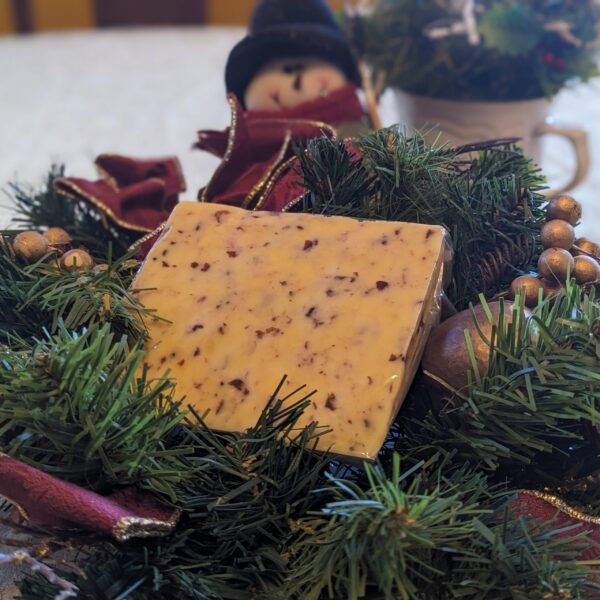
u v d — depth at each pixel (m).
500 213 0.36
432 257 0.32
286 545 0.28
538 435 0.30
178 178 0.47
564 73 0.59
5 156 0.79
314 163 0.35
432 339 0.31
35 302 0.33
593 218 0.71
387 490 0.24
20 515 0.26
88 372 0.27
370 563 0.25
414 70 0.60
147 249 0.38
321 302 0.32
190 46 1.19
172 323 0.32
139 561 0.27
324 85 0.51
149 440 0.28
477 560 0.26
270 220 0.34
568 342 0.29
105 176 0.47
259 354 0.31
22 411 0.26
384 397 0.29
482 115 0.59
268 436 0.28
